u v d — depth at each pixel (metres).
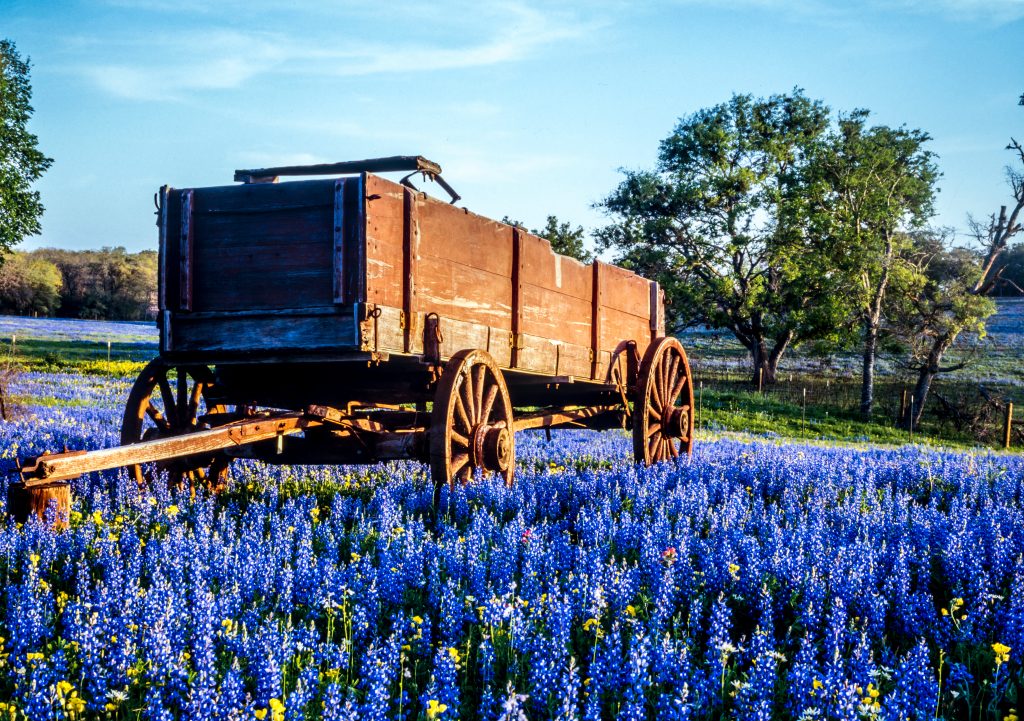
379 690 3.36
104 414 20.03
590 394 11.90
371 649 3.80
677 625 4.60
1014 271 89.75
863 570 5.32
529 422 9.41
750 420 31.91
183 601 4.44
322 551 6.04
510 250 8.89
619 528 6.71
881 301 40.34
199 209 7.32
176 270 7.38
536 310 9.34
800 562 5.50
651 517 7.84
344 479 9.77
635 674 3.57
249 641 4.01
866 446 25.20
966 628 4.54
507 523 6.93
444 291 7.78
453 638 4.38
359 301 6.75
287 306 7.09
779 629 4.93
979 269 38.94
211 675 3.59
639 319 12.16
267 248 7.16
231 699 3.33
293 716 3.26
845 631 4.41
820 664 4.26
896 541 6.67
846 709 3.32
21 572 5.40
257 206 7.16
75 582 5.34
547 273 9.58
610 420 12.23
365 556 5.57
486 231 8.45
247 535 5.94
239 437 7.02
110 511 7.19
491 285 8.54
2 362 26.64
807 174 46.31
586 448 14.99
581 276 10.44
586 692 3.77
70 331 64.38
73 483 8.14
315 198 7.00
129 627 4.11
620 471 10.38
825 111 54.06
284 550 5.80
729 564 5.38
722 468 11.17
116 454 6.16
